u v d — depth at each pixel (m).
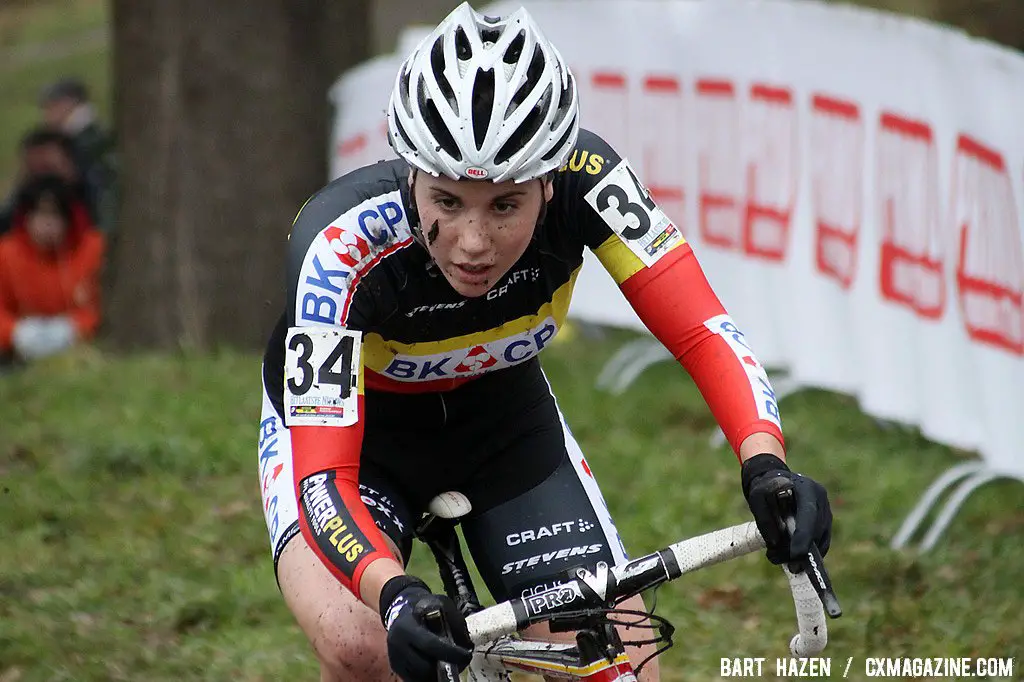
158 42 19.84
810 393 17.77
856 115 13.34
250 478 14.73
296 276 6.61
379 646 6.61
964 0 27.41
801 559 5.48
